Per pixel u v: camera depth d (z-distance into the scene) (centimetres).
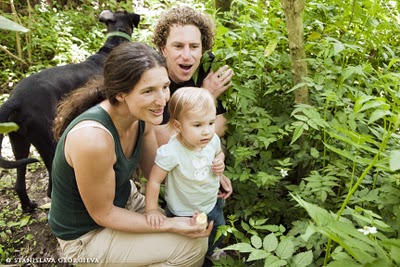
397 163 88
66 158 151
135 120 159
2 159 202
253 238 144
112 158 154
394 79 158
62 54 416
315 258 164
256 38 239
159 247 176
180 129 173
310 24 238
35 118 224
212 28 212
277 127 203
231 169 206
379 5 235
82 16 499
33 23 440
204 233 177
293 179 230
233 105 223
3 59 416
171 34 202
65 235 175
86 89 166
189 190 181
